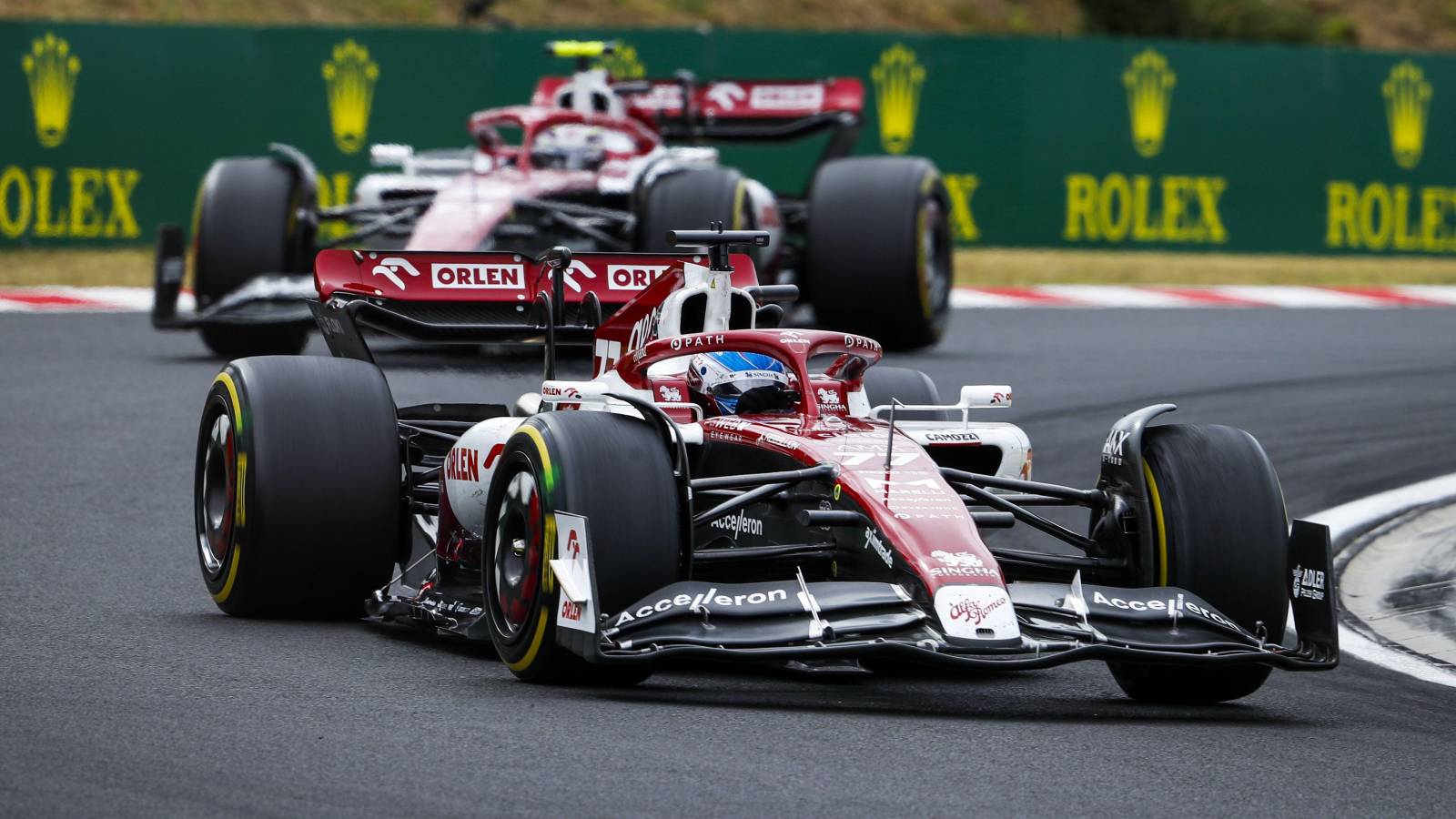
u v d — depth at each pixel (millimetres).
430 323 27875
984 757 18328
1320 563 20625
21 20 68125
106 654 22344
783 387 24031
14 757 17500
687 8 109375
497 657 23109
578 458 20219
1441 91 78750
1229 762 18594
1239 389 47812
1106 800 16953
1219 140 77250
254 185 49562
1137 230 77062
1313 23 116812
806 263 52438
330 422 24844
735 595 19766
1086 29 116688
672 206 47844
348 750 17969
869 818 16125
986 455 23734
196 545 30344
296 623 25125
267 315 46719
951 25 114062
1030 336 57625
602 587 19922
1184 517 21172
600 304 28234
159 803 16188
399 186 52719
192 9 97375
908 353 52781
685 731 18953
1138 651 19281
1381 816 16859
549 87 57406
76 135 69062
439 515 25359
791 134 59875
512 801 16359
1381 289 70625
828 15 112312
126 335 54656
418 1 103875
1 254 68250
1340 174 78188
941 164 75625
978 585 19469
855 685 22047
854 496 20750
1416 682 23578
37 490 34156
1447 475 38406
